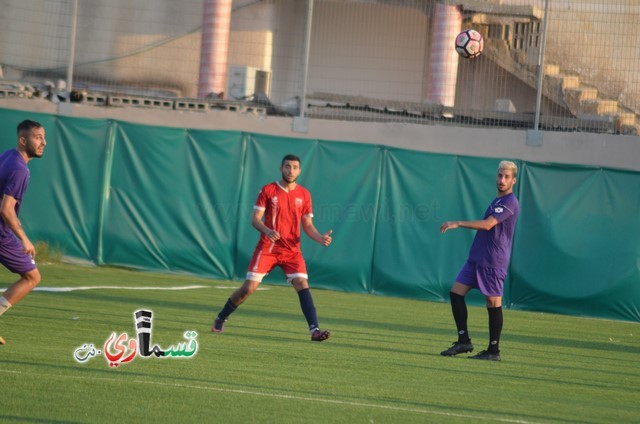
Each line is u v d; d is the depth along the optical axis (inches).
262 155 2370.8
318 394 880.3
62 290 1749.5
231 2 2812.5
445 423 789.9
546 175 2263.8
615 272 2219.5
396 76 2704.2
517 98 2652.6
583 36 2613.2
